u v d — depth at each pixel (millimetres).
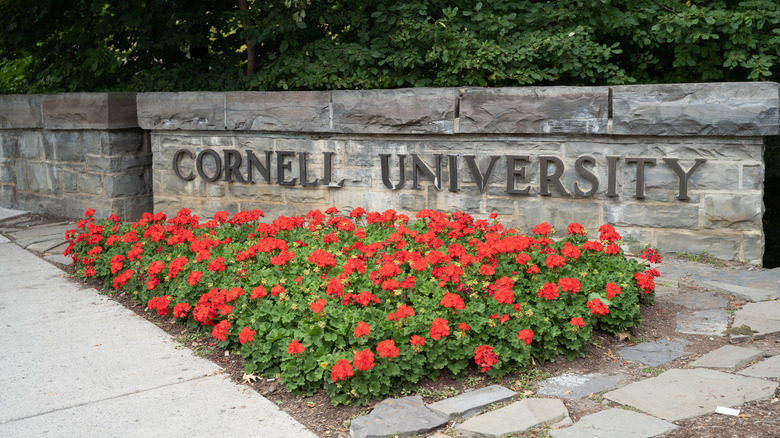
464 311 4156
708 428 3301
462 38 7074
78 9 9898
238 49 9453
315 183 7676
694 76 7477
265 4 8125
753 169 5992
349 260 4918
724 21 6504
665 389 3736
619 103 6215
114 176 8859
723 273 5805
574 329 4168
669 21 6637
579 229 5469
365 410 3699
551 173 6641
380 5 7578
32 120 9617
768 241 9102
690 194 6203
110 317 5402
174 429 3512
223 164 8211
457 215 6016
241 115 7914
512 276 4859
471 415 3592
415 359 3828
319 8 8094
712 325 4754
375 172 7379
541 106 6477
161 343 4801
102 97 8609
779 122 5785
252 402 3820
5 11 9883
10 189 10375
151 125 8500
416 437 3391
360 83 7500
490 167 6816
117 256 5855
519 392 3852
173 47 9195
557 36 6844
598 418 3447
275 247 5336
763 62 6449
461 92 6781
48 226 9047
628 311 4500
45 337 4945
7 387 4074
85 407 3787
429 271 4883
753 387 3684
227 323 4262
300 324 4055
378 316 4156
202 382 4109
